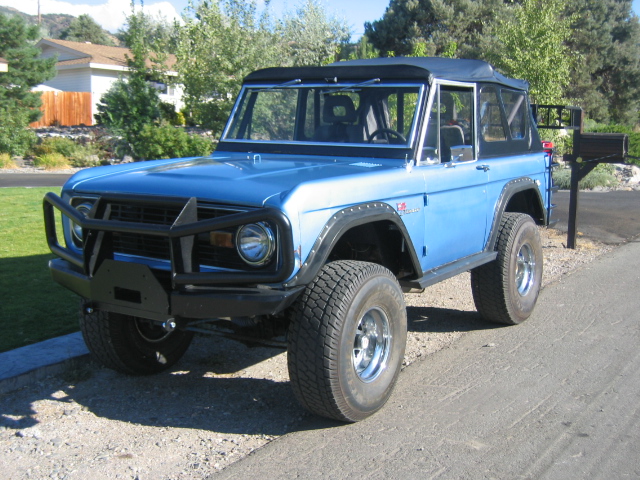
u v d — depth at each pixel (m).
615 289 7.07
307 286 3.67
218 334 3.98
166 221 3.67
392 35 37.59
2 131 21.39
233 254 3.53
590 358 4.98
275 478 3.28
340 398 3.66
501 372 4.72
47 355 4.69
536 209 6.45
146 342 4.62
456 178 4.75
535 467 3.38
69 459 3.47
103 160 21.41
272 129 5.09
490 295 5.54
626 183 18.77
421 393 4.36
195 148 17.44
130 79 21.56
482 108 5.32
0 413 4.00
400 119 4.59
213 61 19.05
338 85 4.83
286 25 24.91
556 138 18.36
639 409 4.07
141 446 3.63
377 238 4.22
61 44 38.66
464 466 3.39
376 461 3.44
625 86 43.09
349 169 4.11
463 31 37.59
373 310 3.93
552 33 16.92
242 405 4.20
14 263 7.21
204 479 3.27
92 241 3.75
